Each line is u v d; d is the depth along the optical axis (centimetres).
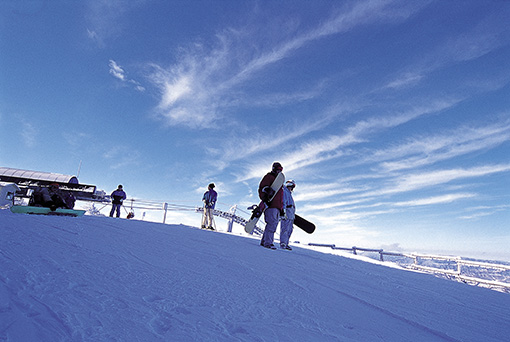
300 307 255
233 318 205
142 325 171
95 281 230
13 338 134
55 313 166
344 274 453
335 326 224
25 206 677
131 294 216
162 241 473
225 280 299
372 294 345
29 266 240
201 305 219
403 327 247
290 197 783
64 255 292
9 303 167
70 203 1125
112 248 361
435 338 234
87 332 152
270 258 491
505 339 250
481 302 396
